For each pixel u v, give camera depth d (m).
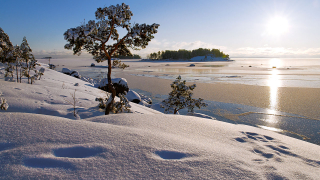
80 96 8.26
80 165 1.64
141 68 81.62
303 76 41.38
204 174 1.61
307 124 11.96
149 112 9.07
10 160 1.66
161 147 2.11
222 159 1.94
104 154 1.85
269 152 2.51
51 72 15.87
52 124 2.55
